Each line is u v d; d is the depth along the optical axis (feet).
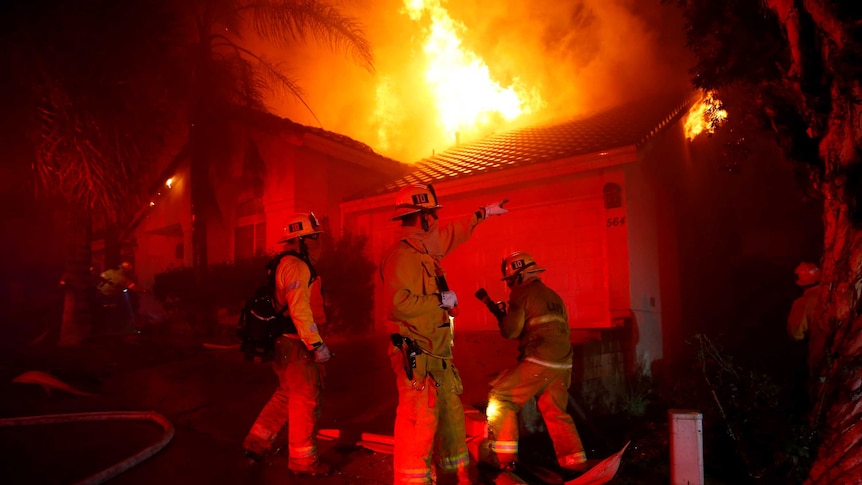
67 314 40.37
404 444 13.19
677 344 38.52
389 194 44.06
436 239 14.38
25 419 21.99
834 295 17.63
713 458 18.79
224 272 40.40
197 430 21.80
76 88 35.88
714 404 20.56
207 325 40.27
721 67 27.20
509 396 16.38
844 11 16.33
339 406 23.25
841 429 15.51
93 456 18.21
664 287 37.83
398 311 13.33
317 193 46.78
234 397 25.27
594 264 35.81
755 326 44.57
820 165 20.34
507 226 39.32
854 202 17.42
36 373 27.27
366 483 15.85
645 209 36.81
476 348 31.48
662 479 16.83
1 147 38.96
